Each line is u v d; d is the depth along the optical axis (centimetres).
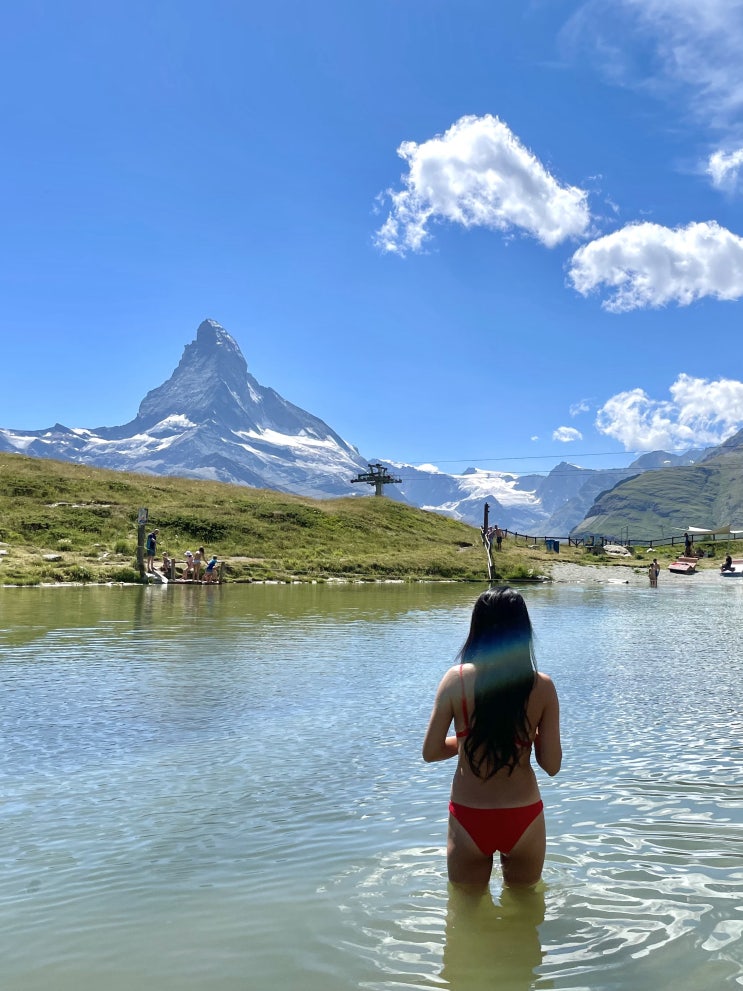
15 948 236
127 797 377
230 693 623
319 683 667
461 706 272
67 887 279
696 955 232
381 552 3159
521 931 246
